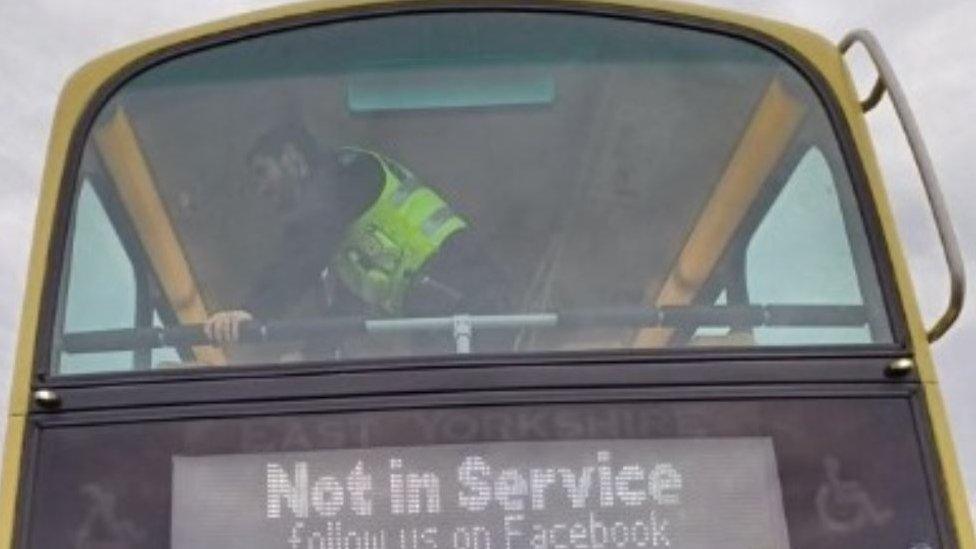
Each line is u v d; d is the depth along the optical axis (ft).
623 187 16.51
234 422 13.82
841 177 15.97
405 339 14.83
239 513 13.39
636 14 17.28
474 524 13.32
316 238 16.10
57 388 14.19
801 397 13.93
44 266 15.33
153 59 17.06
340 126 16.84
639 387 13.91
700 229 16.15
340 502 13.41
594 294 15.52
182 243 16.06
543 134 16.78
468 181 16.52
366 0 17.40
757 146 16.61
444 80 17.07
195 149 16.69
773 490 13.50
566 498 13.41
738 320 14.90
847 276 15.38
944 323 14.69
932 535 13.35
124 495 13.52
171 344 14.97
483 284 15.60
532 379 13.96
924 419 13.88
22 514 13.48
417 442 13.65
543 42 17.20
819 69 16.74
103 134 16.46
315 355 14.70
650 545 13.25
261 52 17.19
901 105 15.42
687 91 16.93
